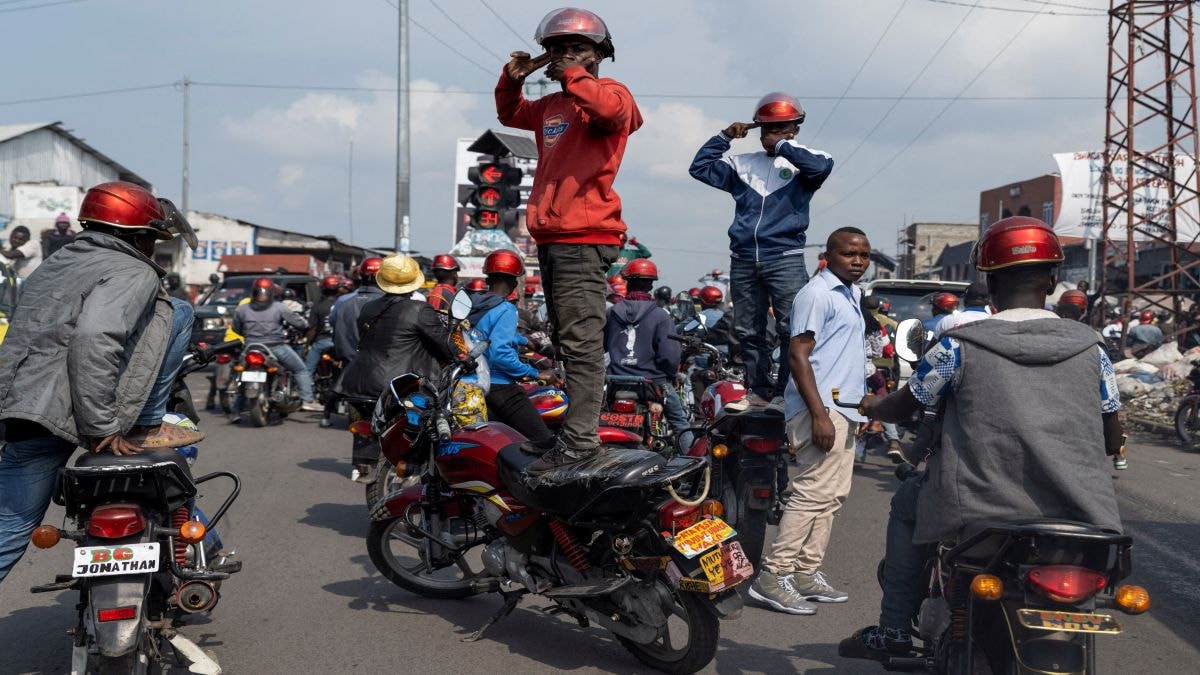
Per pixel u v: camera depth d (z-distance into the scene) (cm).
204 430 1280
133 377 388
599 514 443
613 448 453
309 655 476
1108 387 341
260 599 563
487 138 1543
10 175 3362
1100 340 343
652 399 830
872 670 458
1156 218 3378
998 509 330
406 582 571
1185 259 3428
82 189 3108
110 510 367
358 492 883
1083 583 305
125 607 365
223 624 519
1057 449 326
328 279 1373
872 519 795
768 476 616
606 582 449
